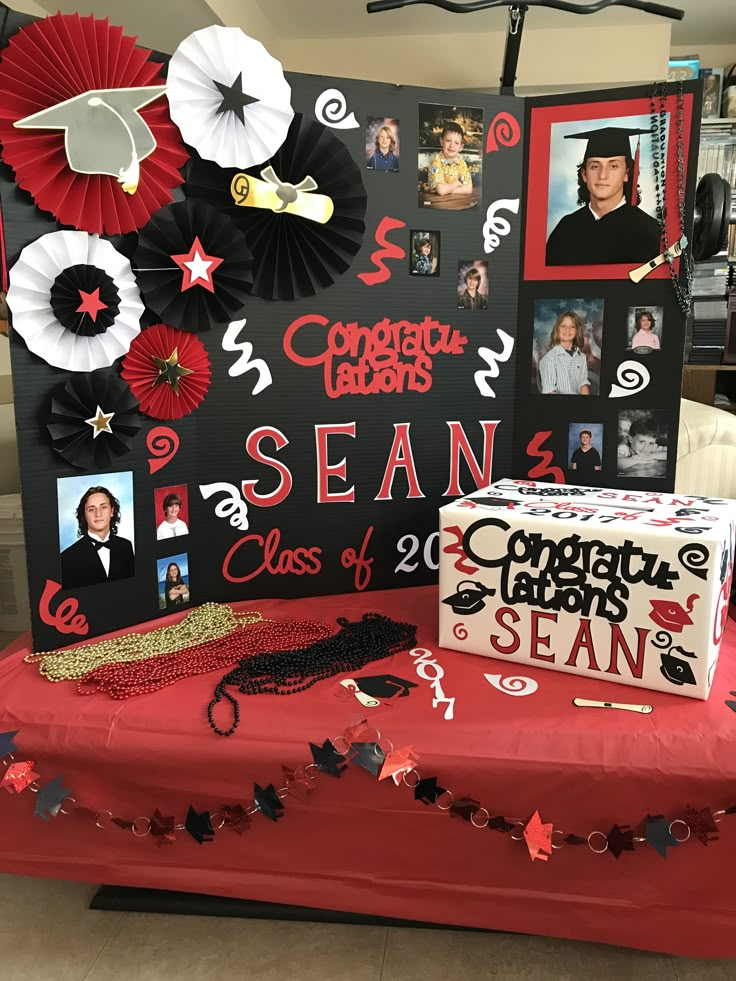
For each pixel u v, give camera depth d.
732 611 1.45
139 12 2.68
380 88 1.37
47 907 1.30
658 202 1.44
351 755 1.04
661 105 1.41
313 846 1.10
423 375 1.50
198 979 1.14
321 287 1.40
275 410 1.42
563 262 1.50
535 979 1.13
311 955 1.19
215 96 1.23
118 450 1.29
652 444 1.54
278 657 1.24
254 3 3.36
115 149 1.17
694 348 3.98
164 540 1.38
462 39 3.86
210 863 1.13
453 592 1.26
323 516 1.50
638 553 1.10
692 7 3.55
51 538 1.25
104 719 1.11
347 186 1.36
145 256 1.24
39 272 1.15
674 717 1.07
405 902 1.10
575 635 1.18
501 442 1.57
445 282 1.48
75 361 1.21
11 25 1.09
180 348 1.31
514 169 1.48
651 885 1.04
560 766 1.02
